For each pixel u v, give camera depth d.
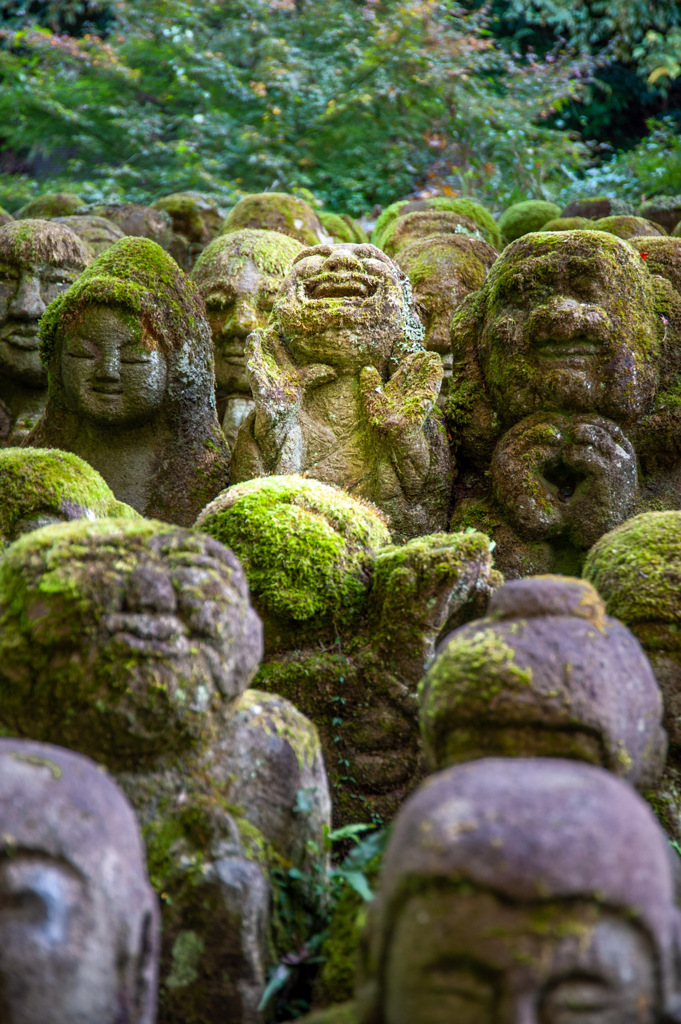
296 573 3.35
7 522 3.71
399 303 4.45
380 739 3.21
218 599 2.48
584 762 2.26
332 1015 2.14
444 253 5.87
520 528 4.10
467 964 1.68
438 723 2.37
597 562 3.22
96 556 2.44
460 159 13.45
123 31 14.63
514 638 2.35
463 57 13.73
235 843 2.46
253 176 13.63
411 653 3.17
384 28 13.62
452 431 4.46
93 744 2.41
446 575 3.14
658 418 4.21
